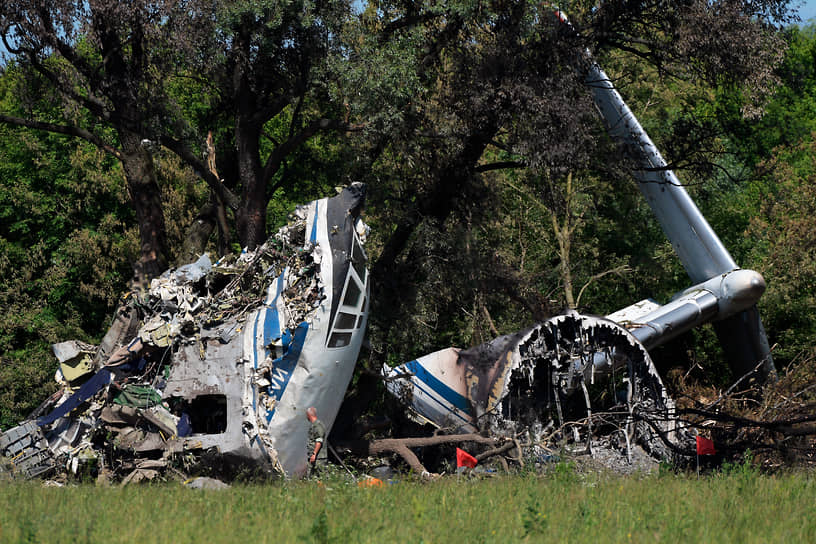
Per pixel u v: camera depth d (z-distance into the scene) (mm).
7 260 147875
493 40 88562
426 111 93000
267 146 155000
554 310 112625
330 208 62000
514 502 37000
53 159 157625
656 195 101125
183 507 34250
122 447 55250
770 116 169375
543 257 137750
